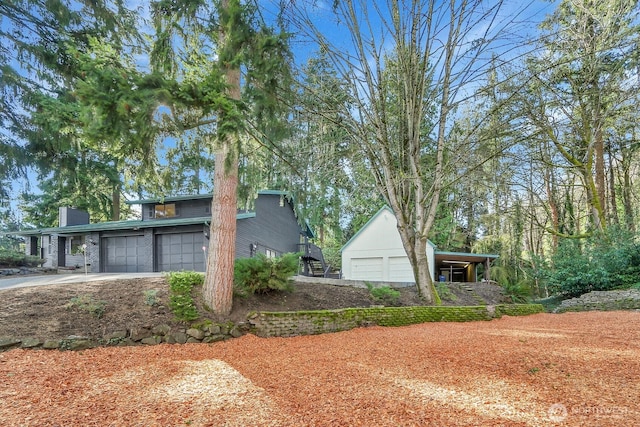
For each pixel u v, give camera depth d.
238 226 15.02
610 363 4.02
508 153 14.12
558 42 11.85
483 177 13.30
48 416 2.85
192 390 3.51
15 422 2.73
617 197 20.88
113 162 16.97
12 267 15.41
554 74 13.61
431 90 11.27
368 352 5.10
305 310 7.81
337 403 3.04
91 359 4.75
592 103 14.46
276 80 7.32
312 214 9.96
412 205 12.05
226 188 7.04
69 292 6.52
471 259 17.94
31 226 23.19
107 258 15.94
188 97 5.47
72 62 10.17
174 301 6.51
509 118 11.23
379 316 8.30
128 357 4.94
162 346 5.68
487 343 5.47
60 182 11.95
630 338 5.59
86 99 4.96
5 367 4.19
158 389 3.55
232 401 3.17
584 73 13.80
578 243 14.93
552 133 14.77
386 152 10.59
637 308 10.77
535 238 22.47
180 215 16.59
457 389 3.30
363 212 22.88
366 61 10.39
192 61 7.71
